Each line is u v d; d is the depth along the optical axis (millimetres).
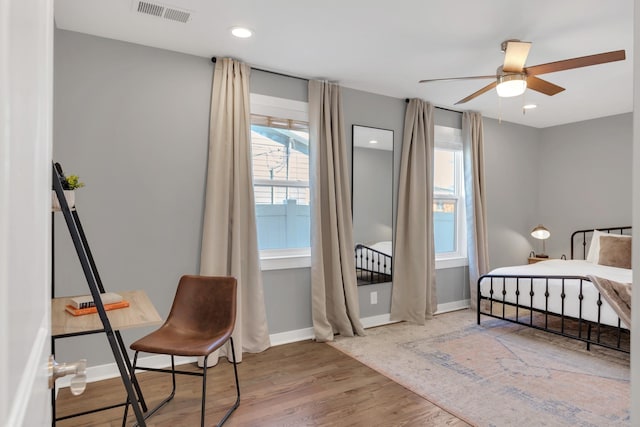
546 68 2680
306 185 3861
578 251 5398
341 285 3818
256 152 3611
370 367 3109
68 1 2404
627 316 3057
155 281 3086
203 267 3172
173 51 3129
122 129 2953
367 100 4145
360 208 4113
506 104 4598
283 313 3684
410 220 4359
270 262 3598
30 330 477
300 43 2982
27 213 453
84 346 2834
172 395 2629
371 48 3068
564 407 2479
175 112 3143
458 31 2773
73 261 2791
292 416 2383
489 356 3332
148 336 2387
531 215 5719
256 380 2877
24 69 431
